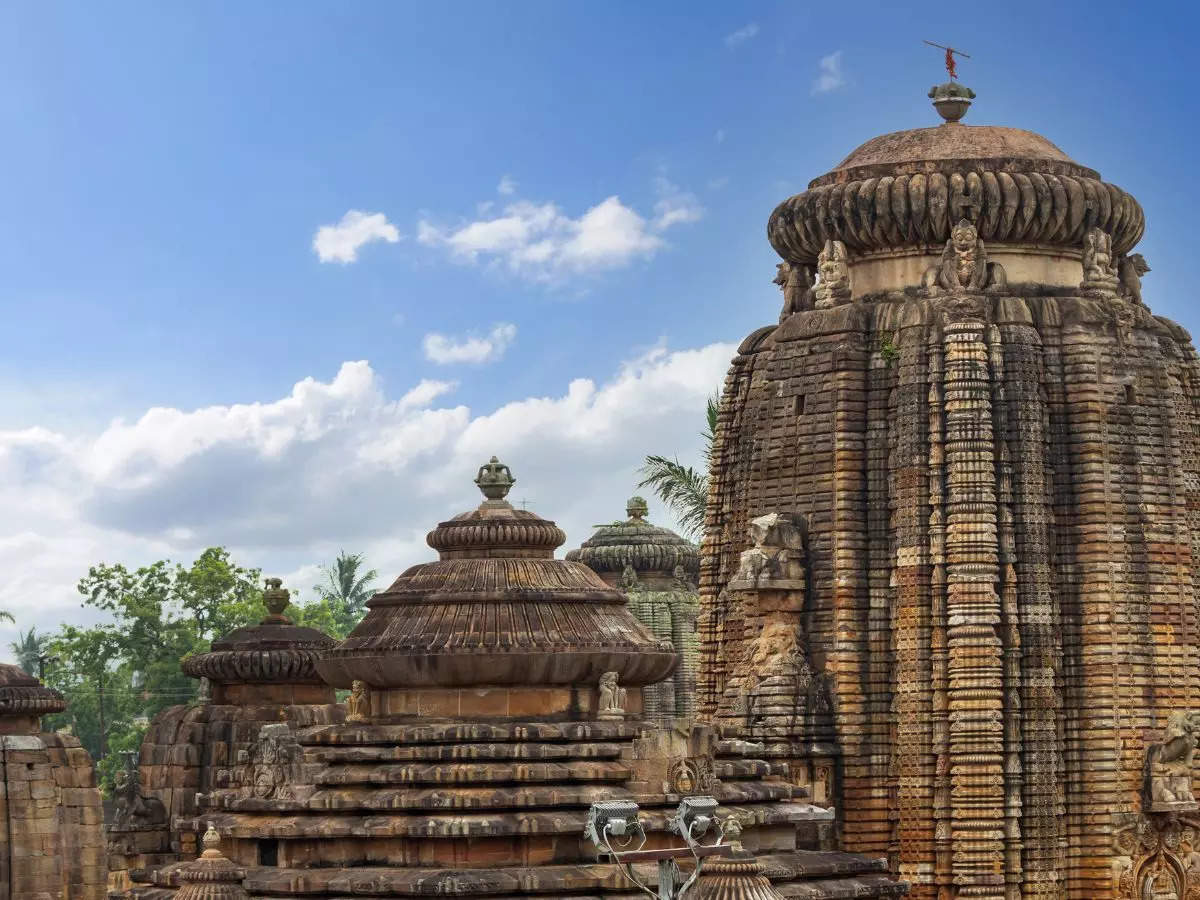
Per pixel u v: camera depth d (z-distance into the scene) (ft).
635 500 344.69
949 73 236.84
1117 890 210.18
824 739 213.66
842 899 175.94
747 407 231.91
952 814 208.85
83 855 213.46
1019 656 211.00
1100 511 215.10
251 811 173.37
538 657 175.22
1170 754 212.84
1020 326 217.97
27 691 214.28
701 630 232.32
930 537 213.66
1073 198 222.07
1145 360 220.64
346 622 483.92
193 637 415.64
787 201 231.71
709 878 142.61
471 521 184.65
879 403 219.61
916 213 222.07
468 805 166.30
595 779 169.48
